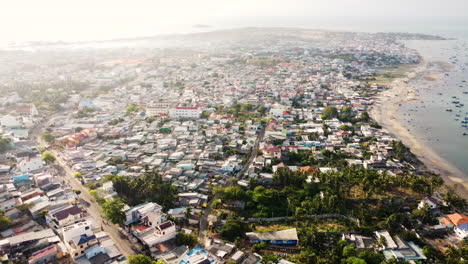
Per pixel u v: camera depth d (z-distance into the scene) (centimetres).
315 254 14738
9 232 15338
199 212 18088
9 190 19200
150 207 17462
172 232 15688
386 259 14338
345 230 16838
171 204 18712
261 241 15775
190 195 19762
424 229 17125
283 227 17225
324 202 18388
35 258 13312
